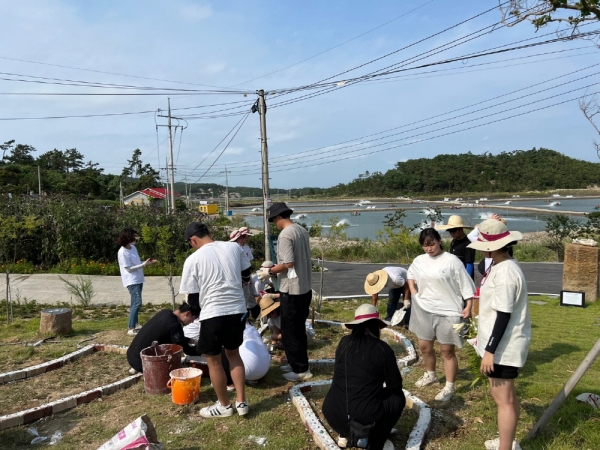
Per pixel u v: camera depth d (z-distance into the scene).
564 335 7.49
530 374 5.55
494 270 3.47
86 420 4.58
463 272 4.75
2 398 5.16
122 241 7.70
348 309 10.42
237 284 4.54
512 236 3.42
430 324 4.91
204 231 4.88
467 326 4.45
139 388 5.36
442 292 4.80
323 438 3.95
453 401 4.82
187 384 4.77
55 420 4.60
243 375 4.54
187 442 4.05
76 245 17.05
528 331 3.40
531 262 20.16
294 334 5.53
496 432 4.05
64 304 11.23
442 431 4.18
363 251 22.58
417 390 5.16
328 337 7.59
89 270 16.08
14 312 10.16
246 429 4.27
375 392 3.67
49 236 16.97
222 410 4.53
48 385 5.55
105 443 3.73
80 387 5.48
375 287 7.82
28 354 6.59
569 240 21.80
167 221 17.27
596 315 9.18
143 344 5.61
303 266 5.50
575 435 3.88
